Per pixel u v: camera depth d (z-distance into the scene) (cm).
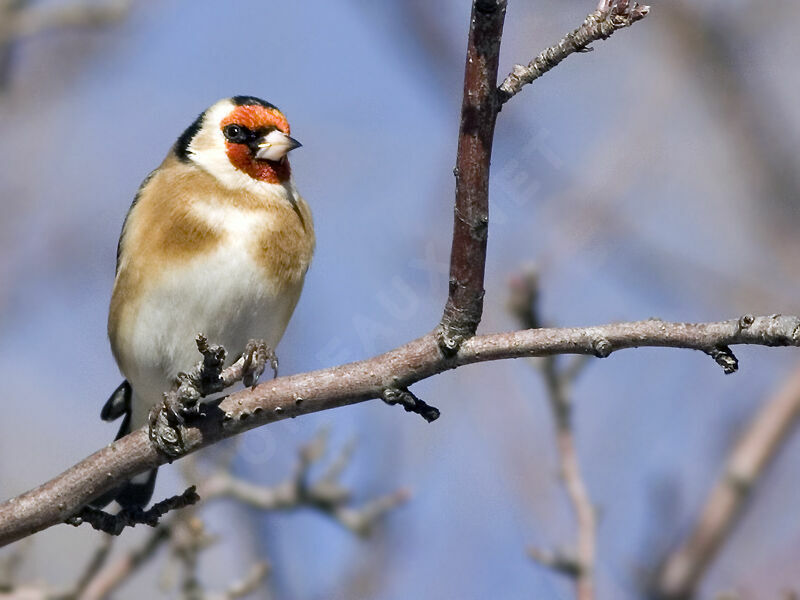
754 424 938
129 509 709
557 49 618
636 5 605
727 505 918
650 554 962
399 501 1027
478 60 621
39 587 957
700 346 616
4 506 697
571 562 849
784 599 916
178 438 697
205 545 966
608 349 633
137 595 1114
